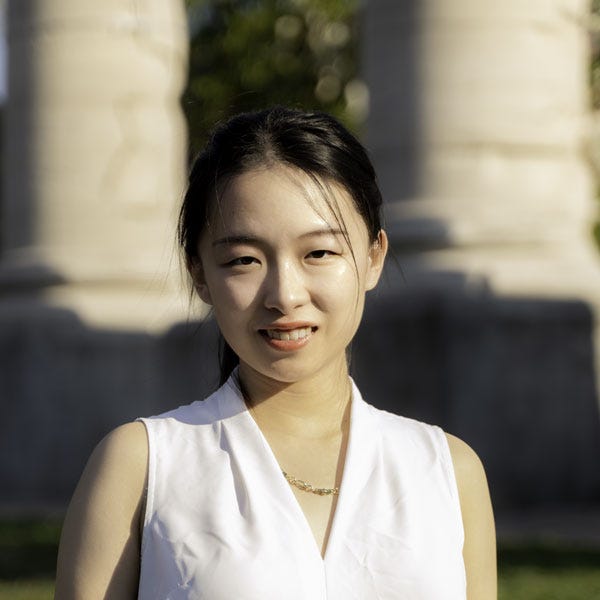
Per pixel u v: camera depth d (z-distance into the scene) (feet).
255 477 8.68
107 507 8.61
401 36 41.78
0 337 46.70
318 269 8.75
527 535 34.22
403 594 8.50
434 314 39.81
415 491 8.88
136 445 8.78
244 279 8.75
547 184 41.75
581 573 27.91
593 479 41.29
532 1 41.37
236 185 8.73
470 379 39.45
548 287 40.83
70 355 46.21
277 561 8.36
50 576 28.78
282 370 8.82
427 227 40.68
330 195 8.74
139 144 47.42
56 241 47.01
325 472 8.98
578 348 41.16
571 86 42.47
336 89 77.61
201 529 8.44
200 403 9.13
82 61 46.88
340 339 8.91
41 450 46.19
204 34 78.84
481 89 41.06
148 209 47.57
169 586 8.36
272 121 8.89
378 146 42.47
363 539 8.60
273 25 77.41
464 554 9.18
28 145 47.26
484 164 41.16
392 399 40.19
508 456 39.93
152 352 46.47
